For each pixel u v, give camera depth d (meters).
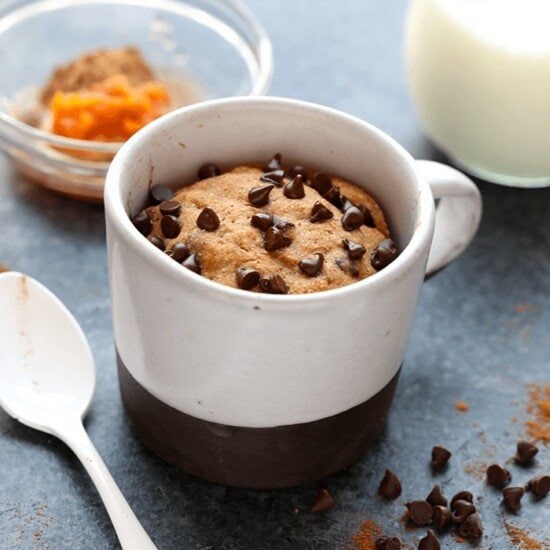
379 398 0.59
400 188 0.59
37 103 0.73
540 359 0.65
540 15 0.69
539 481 0.60
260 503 0.60
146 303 0.55
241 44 0.76
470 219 0.63
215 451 0.58
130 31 0.77
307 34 0.79
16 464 0.60
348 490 0.60
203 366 0.56
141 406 0.59
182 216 0.58
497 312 0.67
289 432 0.57
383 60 0.78
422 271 0.57
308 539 0.59
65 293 0.66
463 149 0.71
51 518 0.59
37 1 0.76
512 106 0.68
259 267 0.56
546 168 0.70
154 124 0.59
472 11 0.68
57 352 0.62
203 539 0.58
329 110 0.60
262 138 0.61
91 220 0.69
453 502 0.60
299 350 0.55
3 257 0.67
